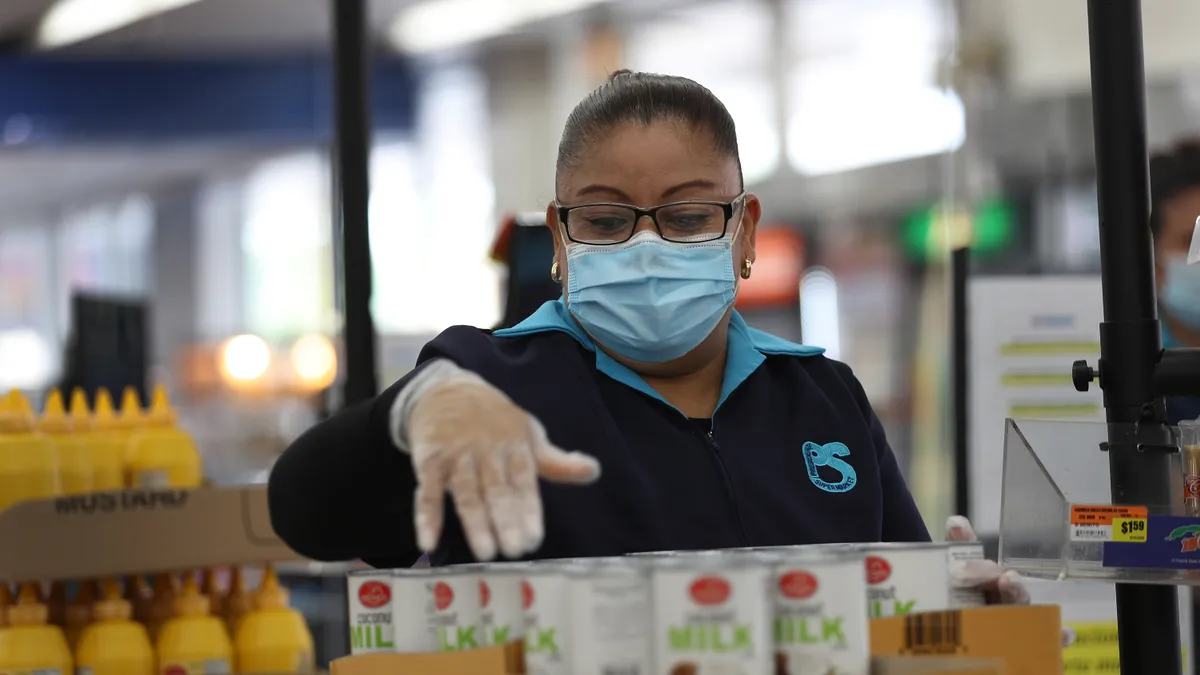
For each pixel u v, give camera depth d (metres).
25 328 20.69
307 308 16.61
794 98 10.27
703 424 1.70
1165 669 1.52
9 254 20.81
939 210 8.42
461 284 12.97
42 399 6.17
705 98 1.73
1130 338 1.54
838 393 1.80
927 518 6.11
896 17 9.45
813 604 1.08
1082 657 2.56
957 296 2.85
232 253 17.23
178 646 2.40
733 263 1.75
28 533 2.32
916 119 9.22
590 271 1.69
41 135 10.56
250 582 3.32
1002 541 1.45
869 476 1.72
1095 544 1.42
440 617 1.18
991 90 5.13
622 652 1.05
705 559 1.10
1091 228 5.11
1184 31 5.34
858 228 9.53
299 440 1.46
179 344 15.17
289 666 2.54
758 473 1.67
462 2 10.27
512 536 1.08
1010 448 1.46
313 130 10.65
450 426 1.14
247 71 10.64
